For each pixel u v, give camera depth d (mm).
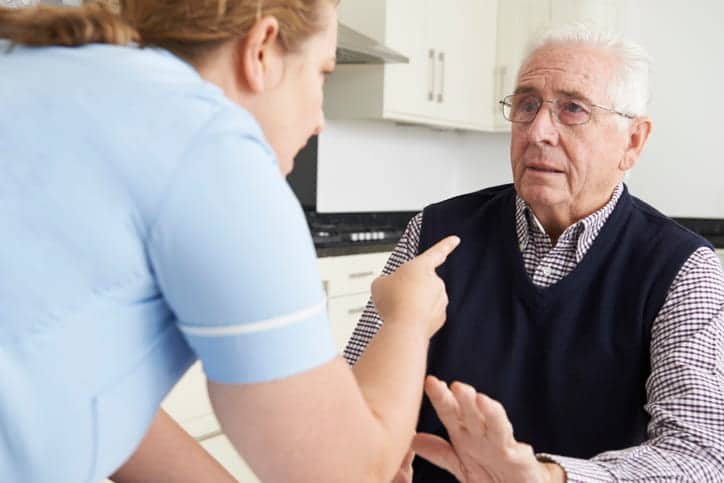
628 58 1257
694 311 1128
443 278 1360
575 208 1269
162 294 573
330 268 3217
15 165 532
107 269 533
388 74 3635
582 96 1227
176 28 620
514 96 1316
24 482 553
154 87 563
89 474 589
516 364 1244
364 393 638
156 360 596
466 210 1449
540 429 1218
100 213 527
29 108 547
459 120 4238
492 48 4484
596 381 1187
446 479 1224
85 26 603
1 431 532
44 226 526
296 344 556
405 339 682
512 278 1292
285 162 703
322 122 721
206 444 2678
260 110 659
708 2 4117
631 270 1218
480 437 792
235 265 534
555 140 1239
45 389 532
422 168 4762
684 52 4203
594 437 1183
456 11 4102
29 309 525
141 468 846
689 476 951
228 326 545
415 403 656
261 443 580
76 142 534
